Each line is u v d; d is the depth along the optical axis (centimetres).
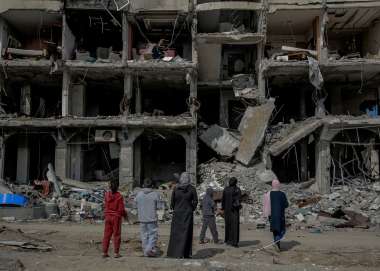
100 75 2767
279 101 3095
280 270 935
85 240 1355
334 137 2681
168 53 2744
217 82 2848
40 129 2609
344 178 2627
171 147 3033
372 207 2205
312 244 1337
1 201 2077
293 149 2867
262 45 2714
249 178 2477
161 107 3158
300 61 2625
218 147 2691
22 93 2867
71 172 2638
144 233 1085
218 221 1991
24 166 2700
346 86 2969
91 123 2550
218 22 2898
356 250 1229
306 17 2752
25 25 2858
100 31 2880
